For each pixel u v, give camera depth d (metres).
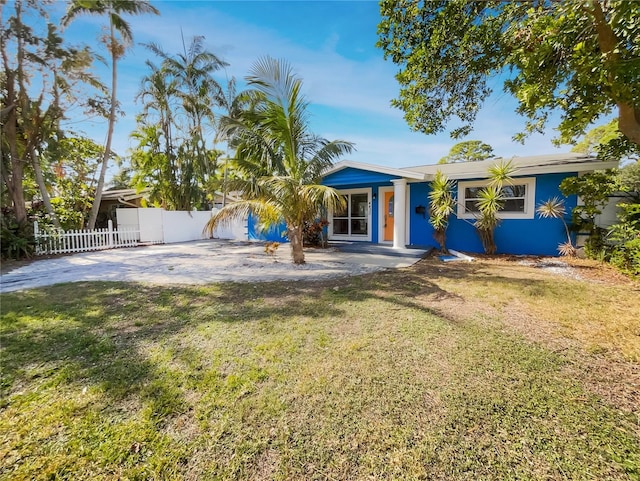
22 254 9.28
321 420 1.99
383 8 6.22
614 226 6.70
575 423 1.94
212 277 6.18
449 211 8.73
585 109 5.28
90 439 1.83
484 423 1.95
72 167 14.95
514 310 4.02
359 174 10.67
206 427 1.93
